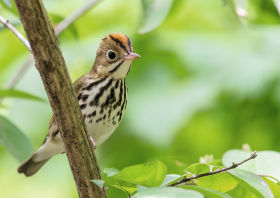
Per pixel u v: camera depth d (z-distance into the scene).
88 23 13.80
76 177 6.67
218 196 6.07
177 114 12.48
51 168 14.06
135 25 13.51
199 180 6.70
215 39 13.52
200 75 13.11
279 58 12.83
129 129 12.68
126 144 12.96
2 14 9.73
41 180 14.08
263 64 12.66
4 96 8.54
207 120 13.36
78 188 6.70
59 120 6.49
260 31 13.31
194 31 13.85
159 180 6.16
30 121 12.85
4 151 13.99
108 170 6.69
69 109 6.43
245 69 12.70
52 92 6.33
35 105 12.91
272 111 13.02
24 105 12.89
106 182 6.32
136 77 13.35
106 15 13.82
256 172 6.76
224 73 12.81
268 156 6.93
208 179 6.69
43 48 6.08
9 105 11.18
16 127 8.25
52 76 6.24
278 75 12.51
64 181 13.99
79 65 13.45
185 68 13.36
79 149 6.57
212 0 13.80
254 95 12.61
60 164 14.08
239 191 7.33
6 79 13.51
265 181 6.12
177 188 5.59
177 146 13.55
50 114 12.96
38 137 12.94
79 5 13.73
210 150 13.57
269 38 13.21
